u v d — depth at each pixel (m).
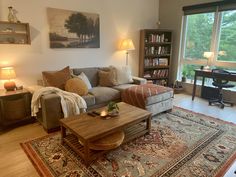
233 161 2.07
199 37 4.72
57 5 3.46
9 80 3.06
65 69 3.39
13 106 2.81
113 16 4.34
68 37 3.70
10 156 2.14
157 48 5.05
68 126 2.09
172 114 3.47
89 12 3.90
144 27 5.08
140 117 2.38
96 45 4.16
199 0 4.48
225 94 4.31
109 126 2.09
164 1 5.18
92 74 3.91
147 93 3.14
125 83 4.05
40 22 3.32
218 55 4.43
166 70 5.21
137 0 4.74
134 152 2.22
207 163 2.04
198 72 4.22
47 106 2.59
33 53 3.33
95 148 1.99
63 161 2.04
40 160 2.06
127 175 1.83
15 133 2.70
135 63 5.09
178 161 2.06
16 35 3.09
